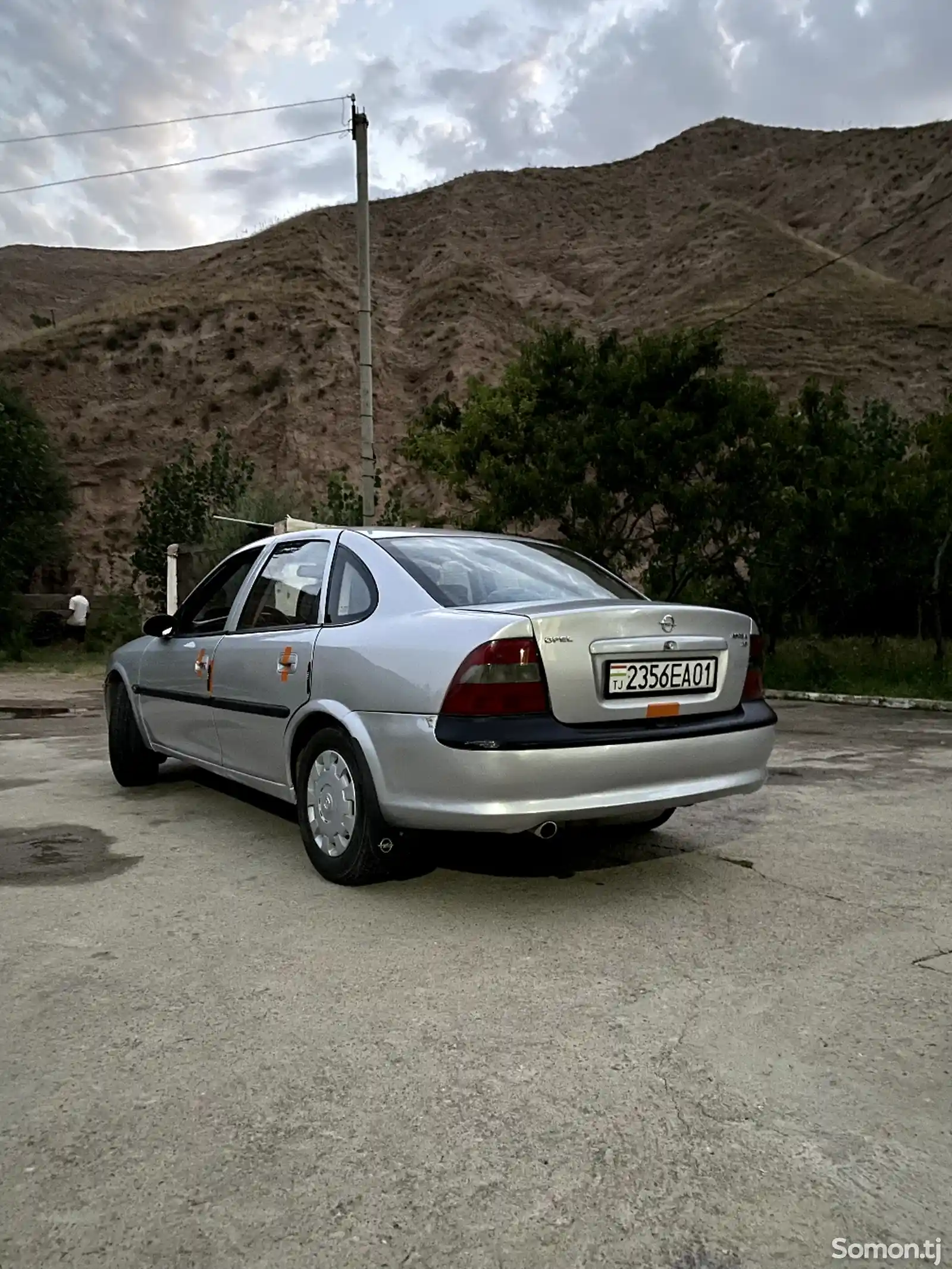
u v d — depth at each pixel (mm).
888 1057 2752
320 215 84312
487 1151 2305
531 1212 2082
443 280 68875
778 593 15953
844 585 15016
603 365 16109
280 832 5410
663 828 5422
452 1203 2111
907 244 76062
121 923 3883
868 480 14766
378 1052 2787
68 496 28969
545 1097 2541
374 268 78625
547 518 16203
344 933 3742
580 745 3725
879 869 4613
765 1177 2203
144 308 59219
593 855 4848
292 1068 2695
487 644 3707
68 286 120250
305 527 12328
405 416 53938
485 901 4137
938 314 58156
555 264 83500
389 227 90500
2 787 6902
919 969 3383
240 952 3559
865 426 21688
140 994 3188
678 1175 2211
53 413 51375
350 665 4176
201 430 51438
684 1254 1959
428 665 3834
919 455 15867
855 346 54875
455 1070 2684
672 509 15289
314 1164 2252
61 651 26062
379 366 56938
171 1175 2209
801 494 15031
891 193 86562
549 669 3744
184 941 3670
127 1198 2127
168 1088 2588
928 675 14094
